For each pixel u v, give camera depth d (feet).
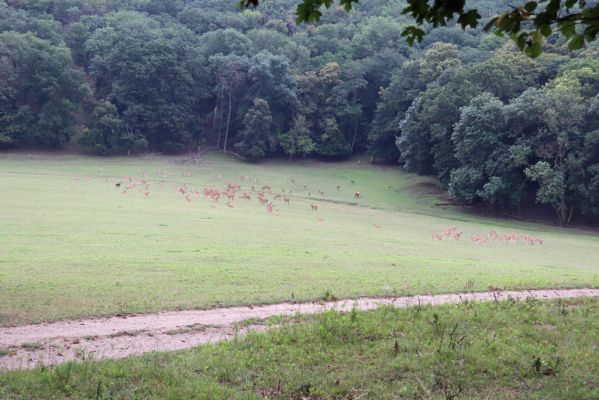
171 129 302.86
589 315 40.01
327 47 375.66
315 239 106.83
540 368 27.73
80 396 23.79
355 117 317.01
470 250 111.34
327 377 26.78
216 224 117.80
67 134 289.12
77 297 48.29
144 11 425.69
